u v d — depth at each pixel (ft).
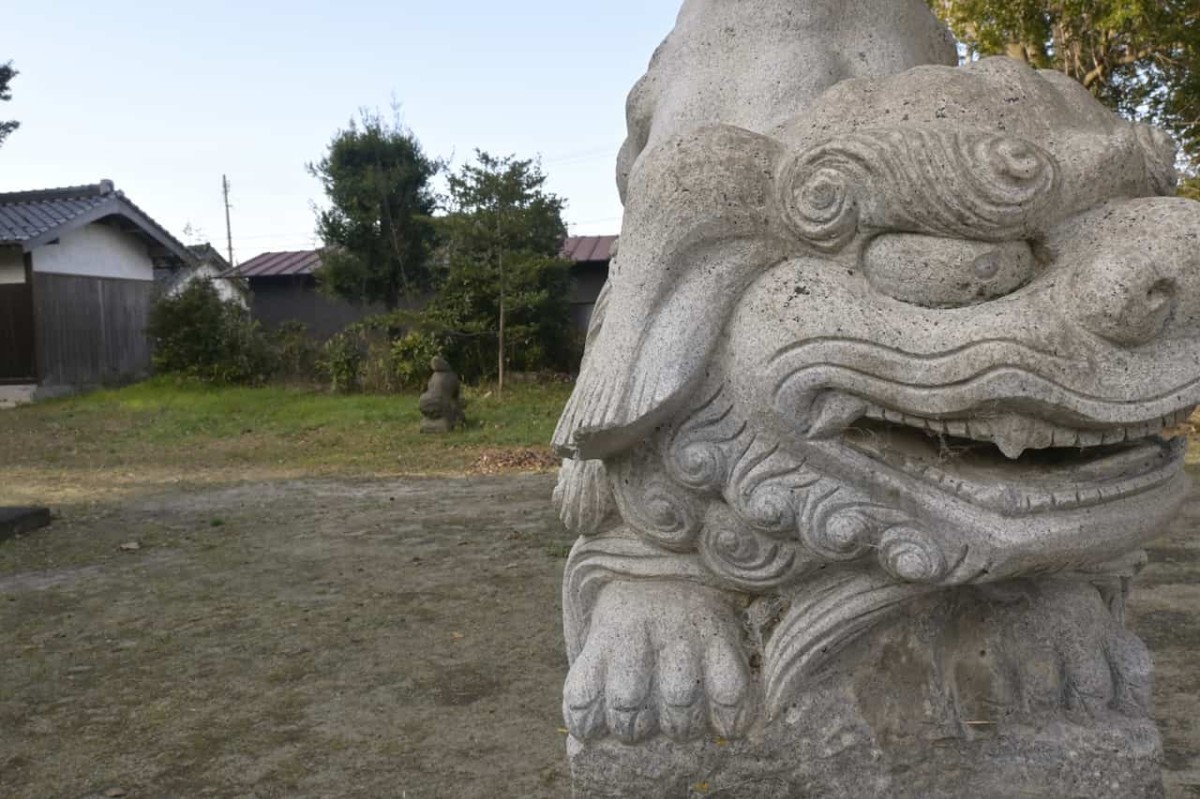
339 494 19.90
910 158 3.70
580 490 4.82
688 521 4.31
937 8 24.99
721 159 4.03
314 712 8.68
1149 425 3.73
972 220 3.68
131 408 36.11
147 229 45.62
